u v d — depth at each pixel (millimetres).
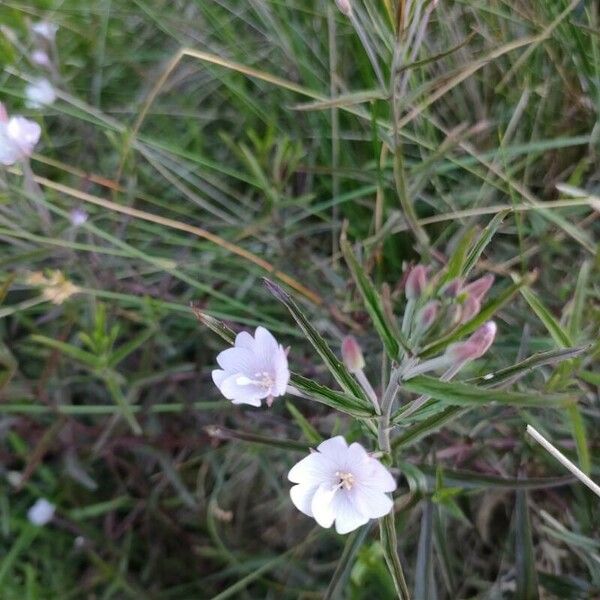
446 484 146
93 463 214
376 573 174
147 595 195
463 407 130
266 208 221
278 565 195
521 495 145
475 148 225
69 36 247
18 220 198
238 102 241
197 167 225
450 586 155
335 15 230
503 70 222
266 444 145
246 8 247
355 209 234
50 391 202
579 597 161
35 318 236
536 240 208
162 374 198
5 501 198
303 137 239
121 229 206
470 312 105
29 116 222
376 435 134
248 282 213
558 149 217
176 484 192
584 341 169
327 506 120
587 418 187
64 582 200
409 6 152
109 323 210
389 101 169
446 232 208
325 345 128
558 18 190
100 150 235
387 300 103
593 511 175
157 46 253
